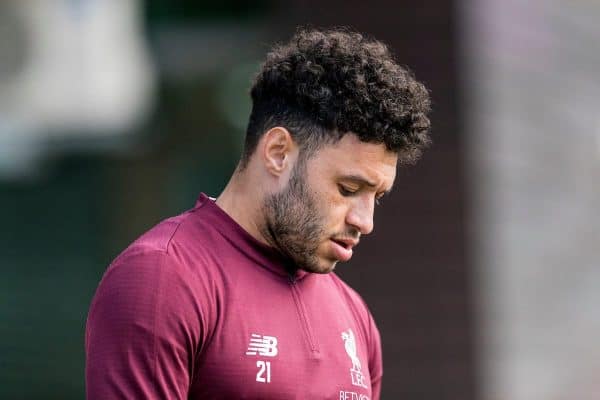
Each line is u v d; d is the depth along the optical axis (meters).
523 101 18.94
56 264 28.00
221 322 7.60
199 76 26.39
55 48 24.95
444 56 18.52
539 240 19.14
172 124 26.73
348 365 8.18
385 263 19.14
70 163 27.64
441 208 18.77
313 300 8.23
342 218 7.78
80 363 27.95
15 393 27.80
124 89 25.45
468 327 18.81
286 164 7.77
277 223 7.80
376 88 7.62
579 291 19.62
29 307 28.08
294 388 7.71
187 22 25.31
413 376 19.05
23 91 25.19
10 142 26.17
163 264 7.55
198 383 7.55
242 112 26.45
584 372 19.45
